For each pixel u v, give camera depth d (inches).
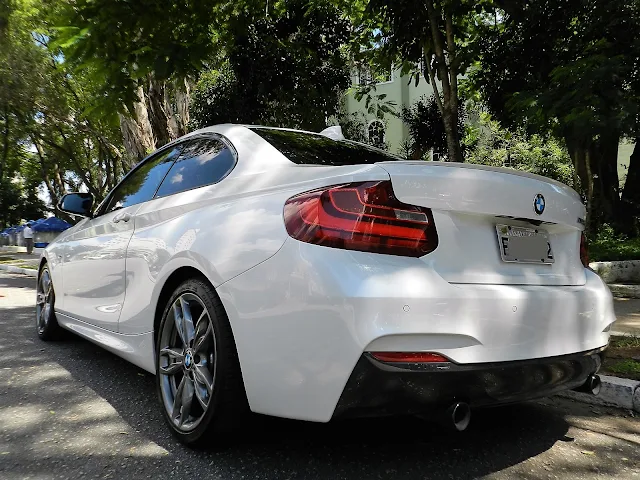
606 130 227.0
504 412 122.7
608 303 102.3
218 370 89.4
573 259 103.7
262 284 83.0
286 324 79.1
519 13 279.4
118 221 135.6
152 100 406.6
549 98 250.1
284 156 104.4
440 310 75.1
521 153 673.0
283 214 84.9
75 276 156.9
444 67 331.6
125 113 258.5
